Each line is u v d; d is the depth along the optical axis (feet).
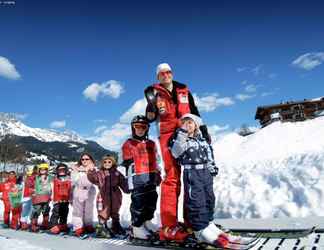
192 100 13.73
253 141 54.85
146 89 13.82
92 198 19.20
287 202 20.10
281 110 145.69
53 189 21.90
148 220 13.96
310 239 11.05
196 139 12.18
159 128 13.24
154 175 14.23
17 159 184.55
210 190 11.80
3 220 29.22
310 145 46.98
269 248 10.44
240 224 14.47
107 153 18.25
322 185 20.06
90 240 15.08
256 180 23.67
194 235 11.64
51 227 21.38
